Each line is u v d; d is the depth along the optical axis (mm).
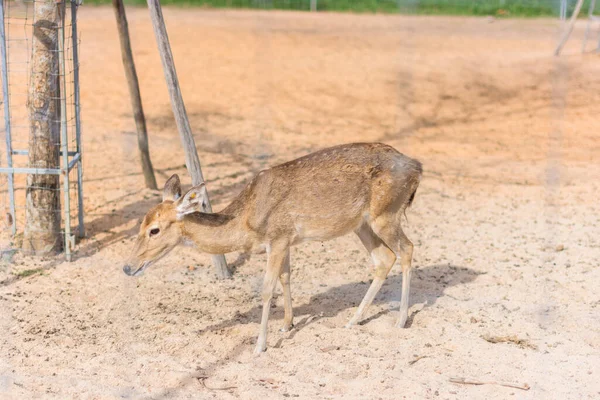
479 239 11773
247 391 7320
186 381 7516
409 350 8250
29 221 10812
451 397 7262
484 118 19484
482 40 27438
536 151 16906
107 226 11883
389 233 8719
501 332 8711
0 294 9555
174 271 10562
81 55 24000
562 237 11805
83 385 7348
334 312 9352
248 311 9352
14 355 7996
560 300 9609
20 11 24562
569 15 29734
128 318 9023
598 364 7941
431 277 10359
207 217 8203
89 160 15062
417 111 19969
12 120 16625
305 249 11438
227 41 27062
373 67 24000
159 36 9625
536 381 7582
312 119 19094
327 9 34125
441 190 14172
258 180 8258
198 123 18297
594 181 14758
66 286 9898
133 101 13133
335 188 8352
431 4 32656
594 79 22172
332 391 7375
